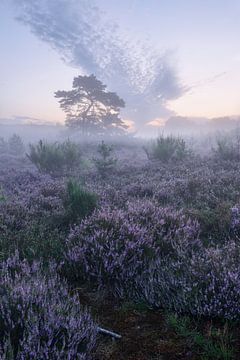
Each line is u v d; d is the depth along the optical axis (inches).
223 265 130.9
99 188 344.5
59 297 120.4
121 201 272.7
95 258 152.6
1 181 442.6
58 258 168.9
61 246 181.9
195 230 191.2
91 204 234.8
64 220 230.1
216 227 209.6
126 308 127.5
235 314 113.5
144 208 213.8
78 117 1924.2
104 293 139.7
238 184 307.3
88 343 96.2
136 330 113.4
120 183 381.1
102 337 109.2
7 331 95.6
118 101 1936.5
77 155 565.6
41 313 101.6
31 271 142.4
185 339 106.3
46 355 85.6
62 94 1865.2
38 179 457.7
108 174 463.8
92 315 123.5
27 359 86.6
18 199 306.8
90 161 607.8
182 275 132.3
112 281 147.9
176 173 412.5
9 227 220.4
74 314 104.8
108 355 100.8
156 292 128.3
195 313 117.2
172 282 130.0
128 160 668.7
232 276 122.4
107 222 182.7
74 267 153.3
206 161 500.7
